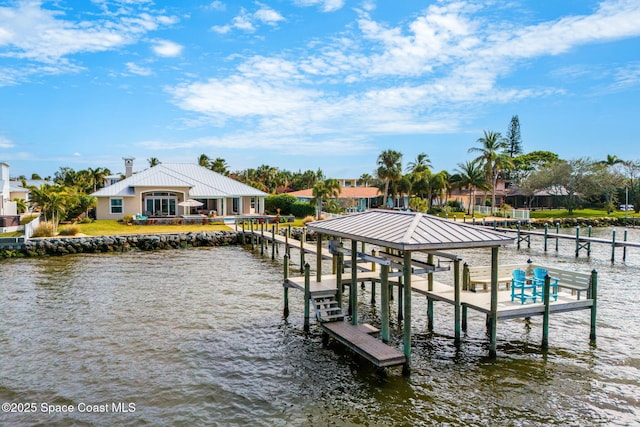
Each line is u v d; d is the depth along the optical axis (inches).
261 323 653.9
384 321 521.3
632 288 890.1
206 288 873.5
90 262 1176.2
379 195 2913.4
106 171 3585.1
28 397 431.5
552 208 3206.2
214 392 441.7
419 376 474.0
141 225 1756.9
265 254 1333.7
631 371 485.4
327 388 449.1
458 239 462.3
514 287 578.9
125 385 456.1
